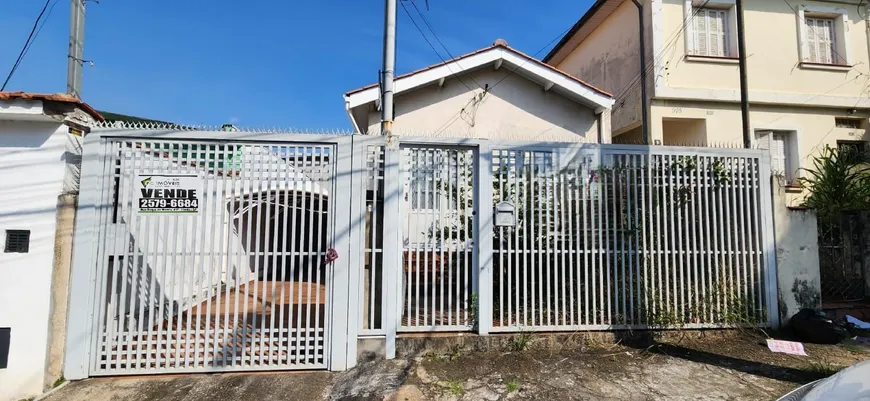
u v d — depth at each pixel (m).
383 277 4.34
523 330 4.62
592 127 9.34
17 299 3.70
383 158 4.44
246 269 4.11
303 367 4.12
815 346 4.70
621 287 4.84
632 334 4.78
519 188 4.75
